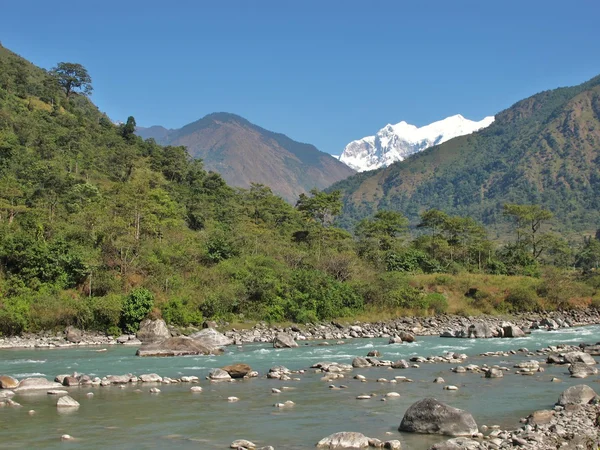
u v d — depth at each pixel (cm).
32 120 12038
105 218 7294
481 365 3725
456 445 1772
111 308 5519
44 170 9100
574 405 2355
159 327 5350
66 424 2194
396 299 7512
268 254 8269
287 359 4097
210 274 6856
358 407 2481
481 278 9031
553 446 1836
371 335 5938
